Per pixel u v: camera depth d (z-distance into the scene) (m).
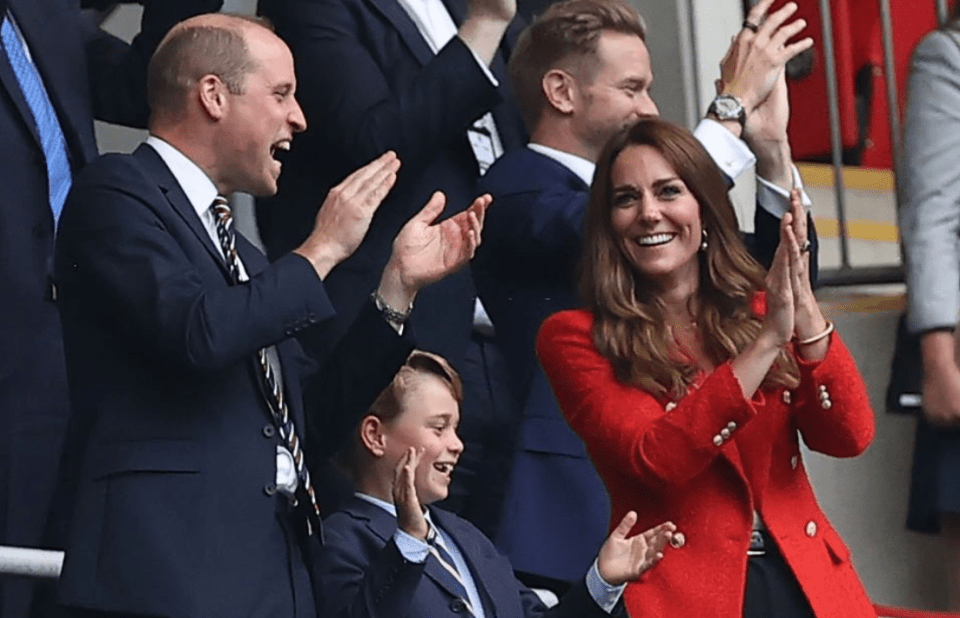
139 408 17.14
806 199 21.27
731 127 21.12
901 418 26.52
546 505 20.70
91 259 17.23
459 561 19.97
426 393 20.42
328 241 17.56
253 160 18.17
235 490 17.16
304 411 18.22
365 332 18.06
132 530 16.81
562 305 21.28
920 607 26.17
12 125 20.14
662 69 28.67
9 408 19.67
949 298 25.14
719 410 17.36
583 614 17.52
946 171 25.30
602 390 18.06
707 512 17.75
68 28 21.08
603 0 22.34
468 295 22.31
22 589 19.48
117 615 16.75
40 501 19.77
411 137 21.91
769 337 17.47
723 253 18.58
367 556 19.81
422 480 20.39
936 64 25.48
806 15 30.88
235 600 16.86
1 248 19.88
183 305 16.97
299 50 22.41
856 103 31.31
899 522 26.39
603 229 18.62
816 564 17.83
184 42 18.17
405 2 23.16
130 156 17.81
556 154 21.94
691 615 17.53
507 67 22.97
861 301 27.11
